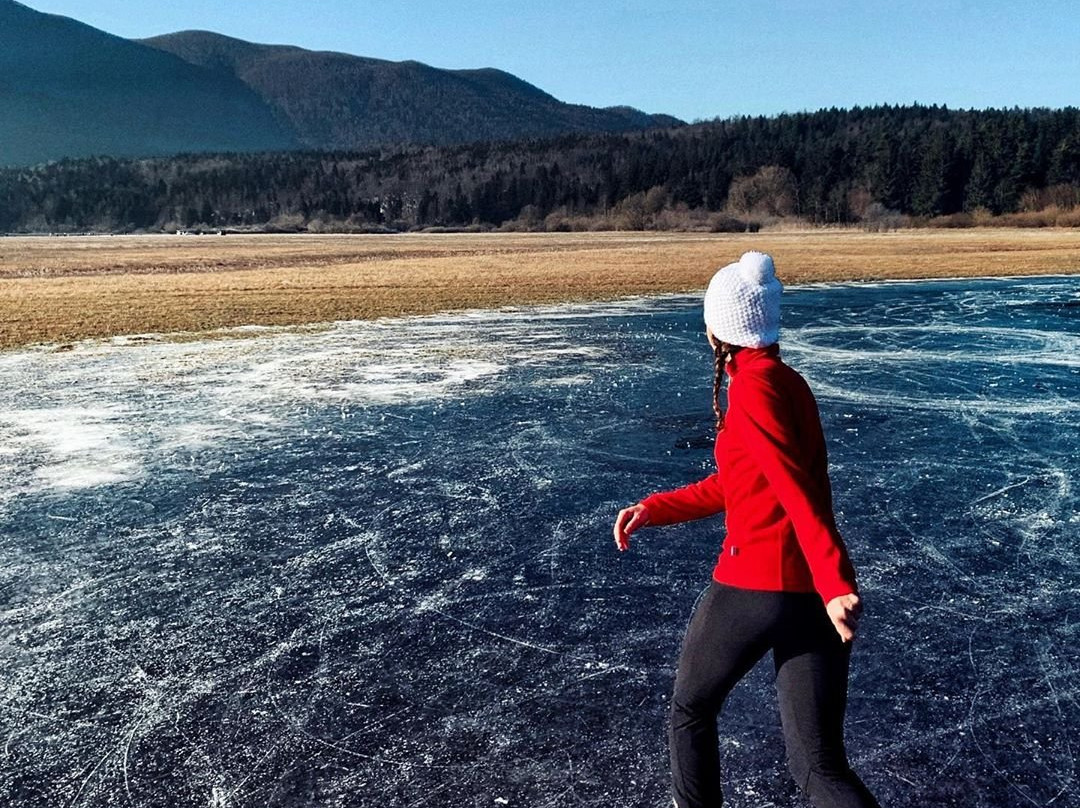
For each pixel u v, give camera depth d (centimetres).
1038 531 542
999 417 850
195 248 6206
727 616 222
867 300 2033
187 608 443
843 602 199
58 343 1470
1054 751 314
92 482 664
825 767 212
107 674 376
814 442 221
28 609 443
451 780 298
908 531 544
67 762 313
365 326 1659
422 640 405
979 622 420
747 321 226
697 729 230
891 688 359
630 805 283
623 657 386
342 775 303
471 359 1241
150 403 962
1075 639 403
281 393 1010
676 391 992
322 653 393
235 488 646
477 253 4866
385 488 642
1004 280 2600
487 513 584
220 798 291
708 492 262
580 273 3023
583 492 629
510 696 354
